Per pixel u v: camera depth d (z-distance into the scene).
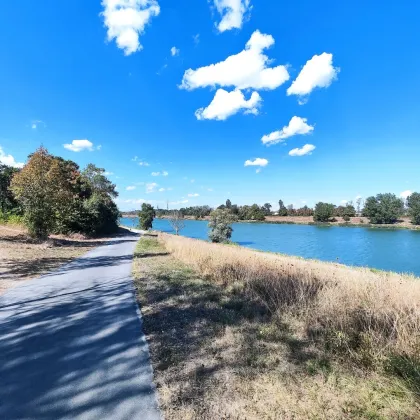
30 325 4.97
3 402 2.83
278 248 46.41
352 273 7.95
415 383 3.15
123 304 6.33
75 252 16.73
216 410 2.79
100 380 3.26
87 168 56.62
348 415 2.75
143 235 39.72
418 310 4.46
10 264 11.44
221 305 6.42
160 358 3.81
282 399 2.97
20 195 19.61
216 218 46.44
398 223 103.50
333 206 126.56
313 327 4.79
